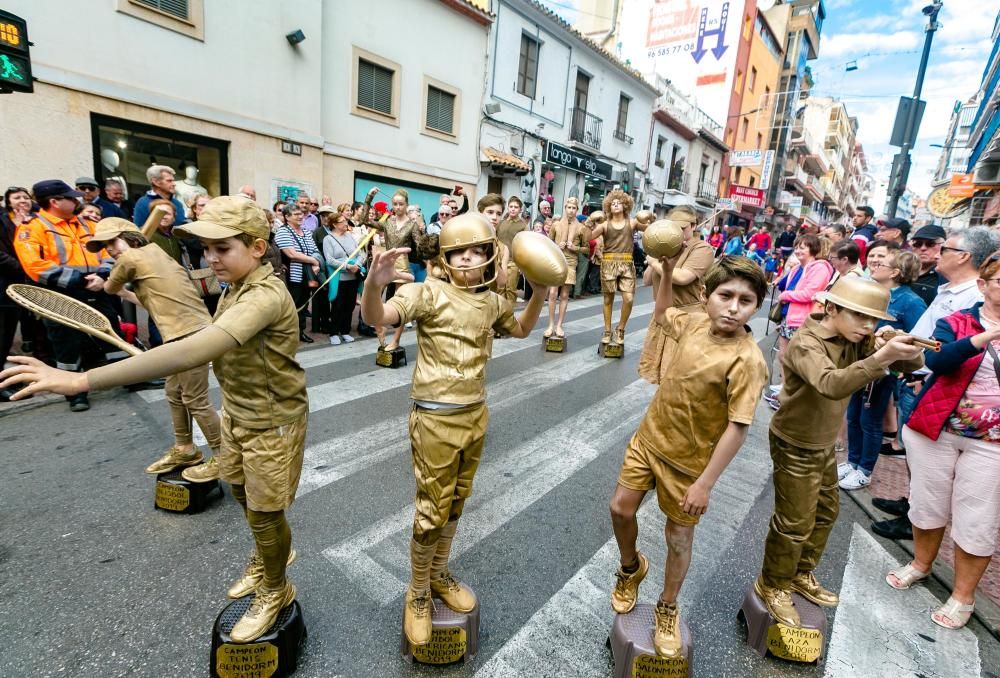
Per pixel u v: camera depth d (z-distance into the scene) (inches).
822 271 193.2
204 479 112.7
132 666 75.2
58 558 96.4
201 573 95.0
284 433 71.0
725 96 988.6
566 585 98.0
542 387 213.8
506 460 149.2
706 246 157.1
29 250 159.3
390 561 101.3
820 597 92.9
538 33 579.8
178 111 306.8
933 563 109.9
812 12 1334.9
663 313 89.6
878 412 140.1
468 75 516.1
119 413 161.8
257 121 347.3
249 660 71.9
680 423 72.0
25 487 119.0
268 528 71.7
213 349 57.9
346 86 417.1
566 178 679.7
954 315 94.5
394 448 149.3
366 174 446.9
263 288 66.3
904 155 420.8
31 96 255.0
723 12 959.0
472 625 79.5
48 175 265.7
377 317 64.9
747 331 71.9
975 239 116.4
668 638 74.8
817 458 79.4
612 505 79.4
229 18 324.5
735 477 148.7
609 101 722.2
